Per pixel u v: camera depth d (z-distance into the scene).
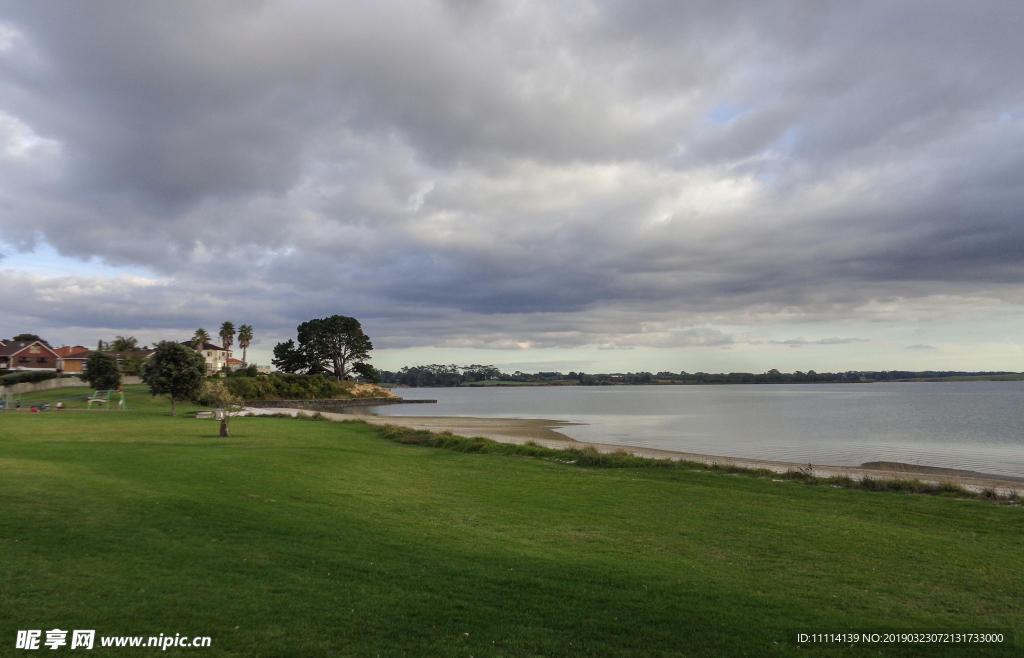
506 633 7.57
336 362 145.88
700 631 7.97
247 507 13.91
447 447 32.41
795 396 153.75
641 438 48.06
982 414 75.75
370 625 7.55
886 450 40.09
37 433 29.73
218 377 107.31
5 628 6.75
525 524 14.66
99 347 108.81
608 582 9.98
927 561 12.08
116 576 8.69
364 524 13.28
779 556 12.37
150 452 22.97
